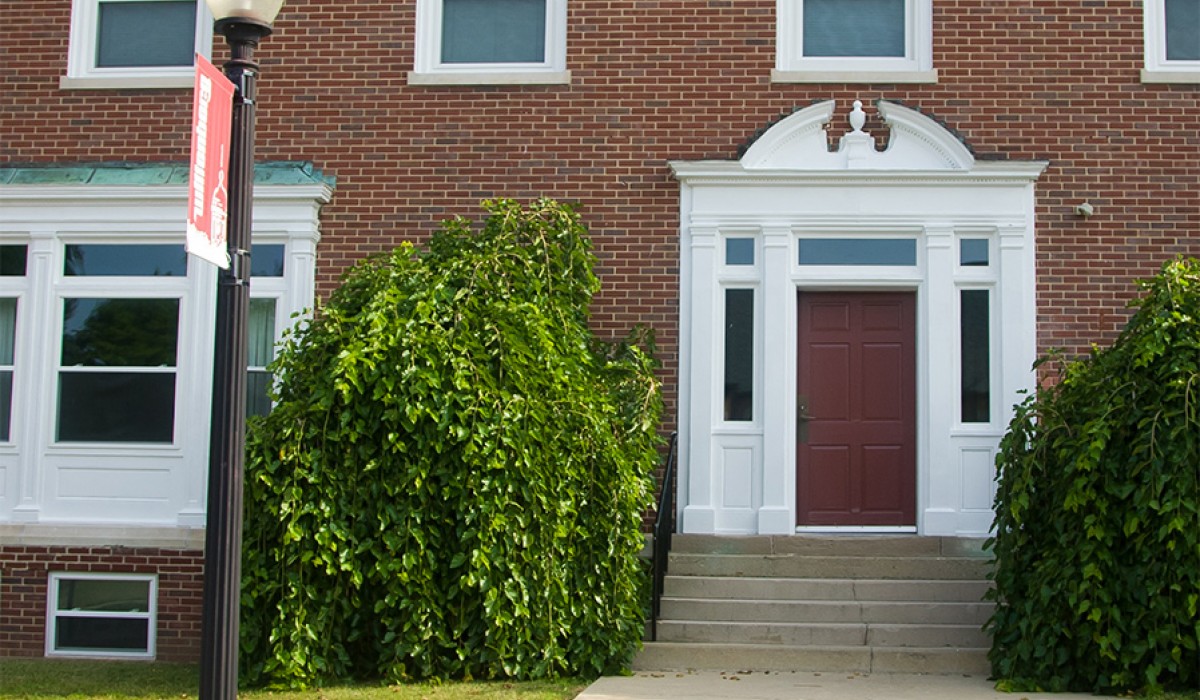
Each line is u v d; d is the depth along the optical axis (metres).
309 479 8.95
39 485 11.05
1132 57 11.11
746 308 11.15
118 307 11.22
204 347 11.09
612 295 11.10
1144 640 8.60
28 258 11.22
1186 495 8.43
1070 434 9.01
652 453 10.06
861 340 11.20
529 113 11.36
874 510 11.05
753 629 9.82
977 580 10.22
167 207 11.16
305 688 8.87
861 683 8.98
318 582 9.08
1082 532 8.73
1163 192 10.96
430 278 9.66
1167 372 8.70
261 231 11.19
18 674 9.95
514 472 9.05
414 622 8.95
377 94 11.45
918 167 10.98
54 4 11.73
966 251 11.04
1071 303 10.87
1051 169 11.00
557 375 9.48
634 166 11.23
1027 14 11.18
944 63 11.16
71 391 11.17
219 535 5.74
